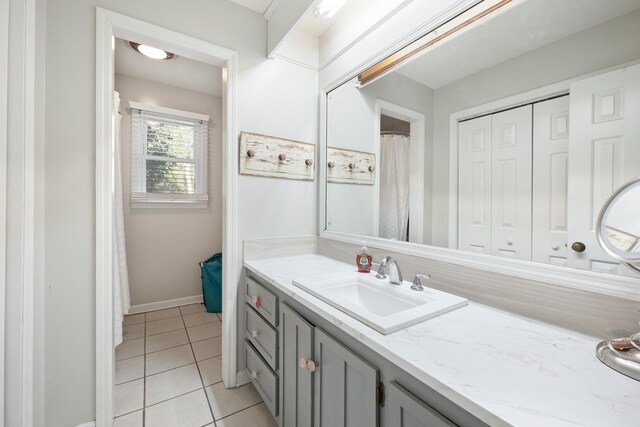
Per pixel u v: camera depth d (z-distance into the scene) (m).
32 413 1.21
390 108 1.50
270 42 1.80
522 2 0.97
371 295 1.32
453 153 1.20
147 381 1.78
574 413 0.50
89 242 1.36
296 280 1.28
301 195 1.99
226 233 1.73
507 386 0.57
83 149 1.34
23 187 1.14
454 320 0.91
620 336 0.77
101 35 1.35
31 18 1.17
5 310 1.10
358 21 1.66
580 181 0.85
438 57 1.25
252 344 1.66
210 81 2.90
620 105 0.77
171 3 1.54
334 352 0.95
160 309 2.98
